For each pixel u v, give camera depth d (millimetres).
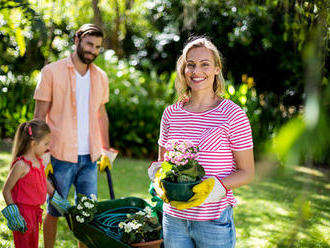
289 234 799
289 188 4816
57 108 2756
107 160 2990
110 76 7297
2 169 5355
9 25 3561
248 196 4715
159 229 2156
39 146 2398
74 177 2846
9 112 7262
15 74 7617
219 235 1717
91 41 2734
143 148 6926
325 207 4121
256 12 5188
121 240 2115
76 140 2766
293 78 7207
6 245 2893
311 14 2412
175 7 9266
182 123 1837
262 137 5816
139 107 6887
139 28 10906
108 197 4426
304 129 666
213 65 1849
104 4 9508
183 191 1633
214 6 7445
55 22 7559
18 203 2336
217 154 1729
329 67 1384
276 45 7281
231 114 1738
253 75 8250
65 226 3520
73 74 2764
